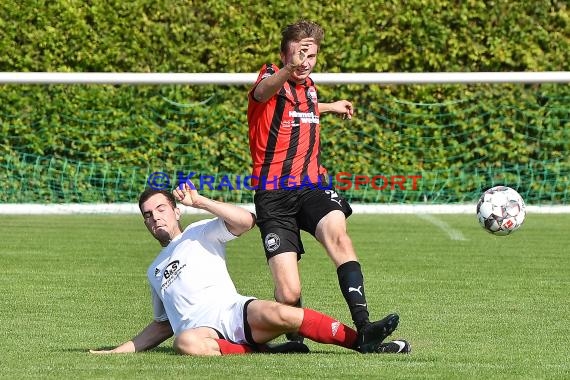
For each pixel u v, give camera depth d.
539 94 47.53
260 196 21.55
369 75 43.38
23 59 46.75
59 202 47.56
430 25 47.19
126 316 24.77
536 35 47.22
